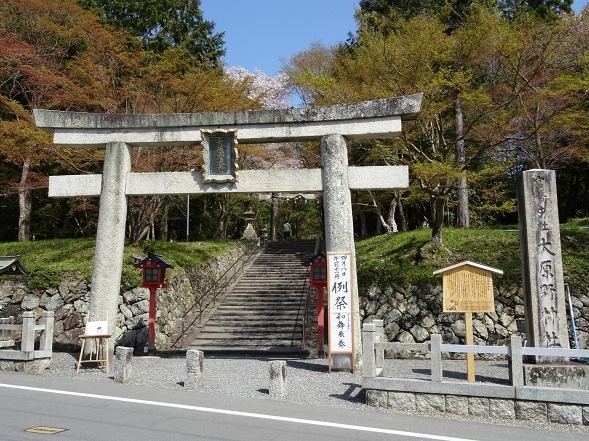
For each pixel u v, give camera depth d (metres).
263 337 15.74
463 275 8.99
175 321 17.44
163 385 9.61
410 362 13.06
